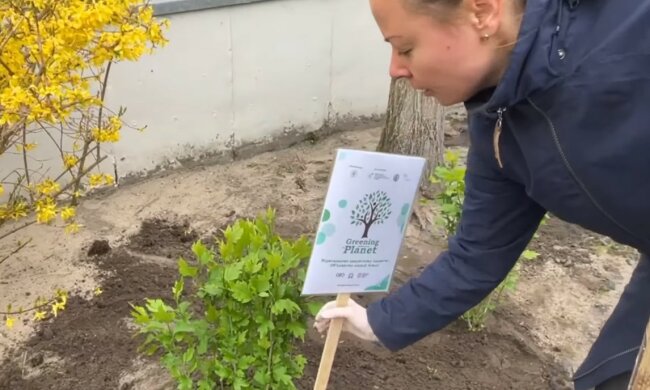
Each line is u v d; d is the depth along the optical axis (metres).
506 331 3.29
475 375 3.01
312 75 4.95
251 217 4.11
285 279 2.38
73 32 2.35
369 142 5.12
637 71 1.39
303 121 5.03
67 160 3.12
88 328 3.18
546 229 4.18
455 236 2.01
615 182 1.50
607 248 4.01
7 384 2.87
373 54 5.18
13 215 2.98
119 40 2.48
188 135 4.53
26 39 2.39
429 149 4.31
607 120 1.43
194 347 2.42
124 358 3.01
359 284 2.04
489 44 1.43
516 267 3.62
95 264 3.64
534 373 3.05
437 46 1.41
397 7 1.39
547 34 1.40
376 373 2.95
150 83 4.27
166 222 4.04
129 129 4.28
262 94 4.76
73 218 4.00
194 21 4.29
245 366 2.30
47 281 3.50
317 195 4.39
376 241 1.99
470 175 1.88
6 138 2.78
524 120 1.53
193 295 3.38
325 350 2.08
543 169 1.56
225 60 4.51
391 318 2.01
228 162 4.73
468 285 1.96
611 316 2.09
